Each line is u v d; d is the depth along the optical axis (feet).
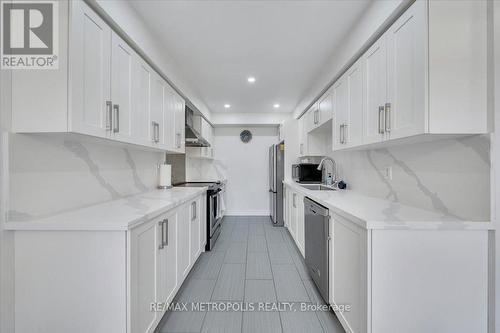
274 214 15.49
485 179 3.95
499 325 3.86
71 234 3.95
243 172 18.28
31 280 3.94
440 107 3.95
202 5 5.72
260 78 10.36
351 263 4.77
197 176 17.33
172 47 7.72
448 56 3.93
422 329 4.02
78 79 4.03
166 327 5.70
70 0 3.88
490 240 3.96
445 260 4.01
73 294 3.95
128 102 5.70
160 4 5.67
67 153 4.94
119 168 6.91
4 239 3.78
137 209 5.08
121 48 5.38
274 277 8.25
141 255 4.45
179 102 9.66
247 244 11.73
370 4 5.62
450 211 4.55
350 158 9.34
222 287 7.59
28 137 4.10
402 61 4.58
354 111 6.75
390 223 3.99
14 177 3.88
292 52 8.07
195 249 8.77
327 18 6.23
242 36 7.10
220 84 11.10
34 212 4.19
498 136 3.80
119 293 3.93
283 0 5.56
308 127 12.50
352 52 6.62
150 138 6.93
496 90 3.82
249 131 18.15
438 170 4.85
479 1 3.94
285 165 15.11
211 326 5.74
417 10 4.12
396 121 4.79
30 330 3.94
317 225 6.81
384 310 4.02
